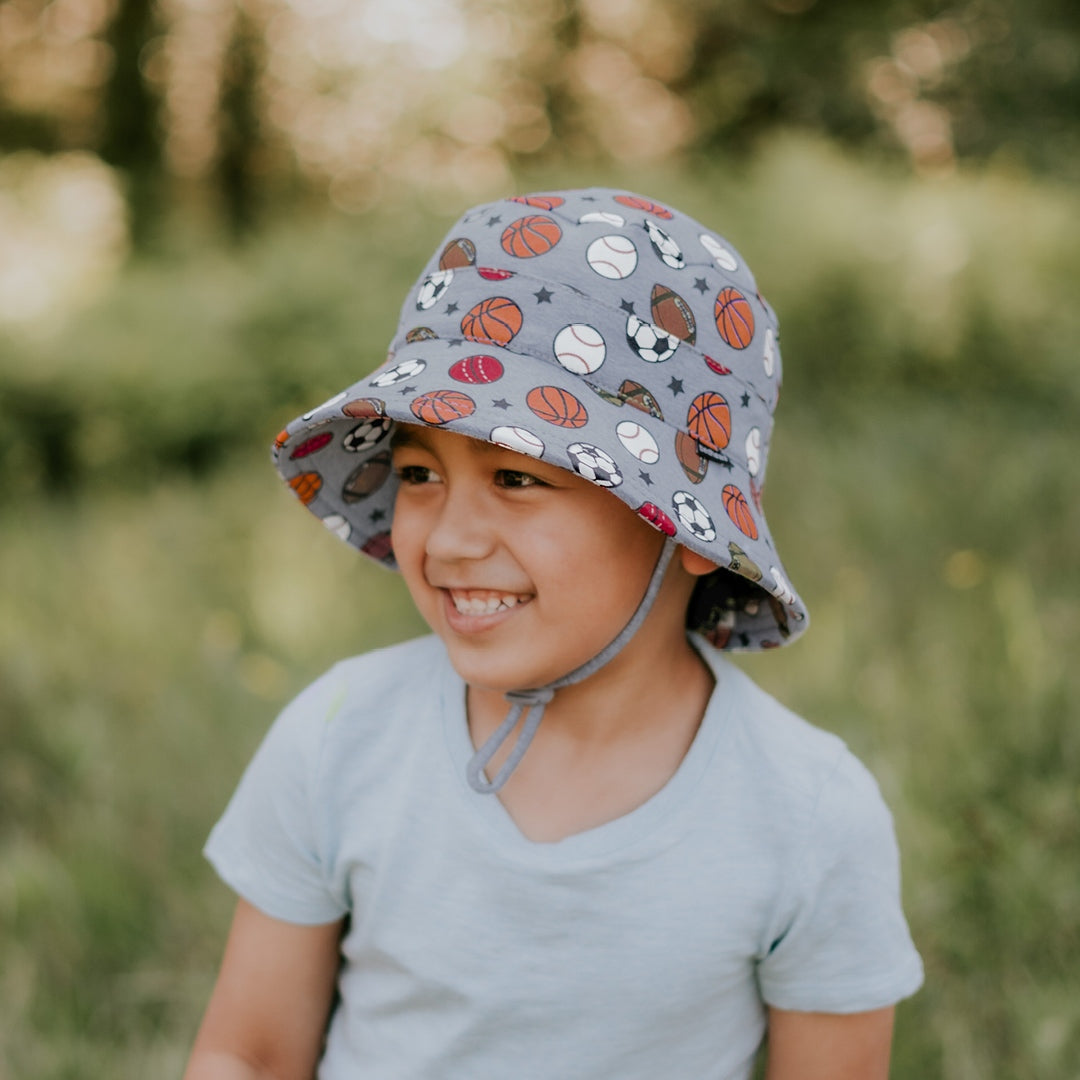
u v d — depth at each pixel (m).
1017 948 1.87
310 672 3.09
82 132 13.45
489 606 1.12
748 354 1.19
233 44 13.44
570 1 13.59
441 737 1.25
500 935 1.17
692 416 1.12
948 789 2.18
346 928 1.36
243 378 6.32
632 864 1.15
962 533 3.51
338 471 1.35
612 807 1.20
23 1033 1.91
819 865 1.16
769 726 1.24
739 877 1.16
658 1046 1.17
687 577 1.25
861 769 1.23
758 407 1.21
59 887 2.22
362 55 13.94
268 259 7.11
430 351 1.13
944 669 2.63
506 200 1.22
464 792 1.21
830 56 10.59
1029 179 9.36
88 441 6.11
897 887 1.22
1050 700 2.40
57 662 3.23
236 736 2.74
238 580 3.82
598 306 1.11
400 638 3.28
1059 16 10.20
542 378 1.09
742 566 1.09
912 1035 1.74
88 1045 1.91
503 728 1.17
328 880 1.28
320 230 7.46
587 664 1.15
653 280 1.14
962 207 6.34
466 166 14.30
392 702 1.31
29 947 2.11
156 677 3.15
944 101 10.29
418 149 14.17
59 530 4.84
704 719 1.23
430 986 1.19
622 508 1.12
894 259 5.91
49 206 12.66
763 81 10.84
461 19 13.91
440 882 1.20
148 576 3.96
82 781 2.62
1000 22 10.12
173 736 2.76
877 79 10.52
